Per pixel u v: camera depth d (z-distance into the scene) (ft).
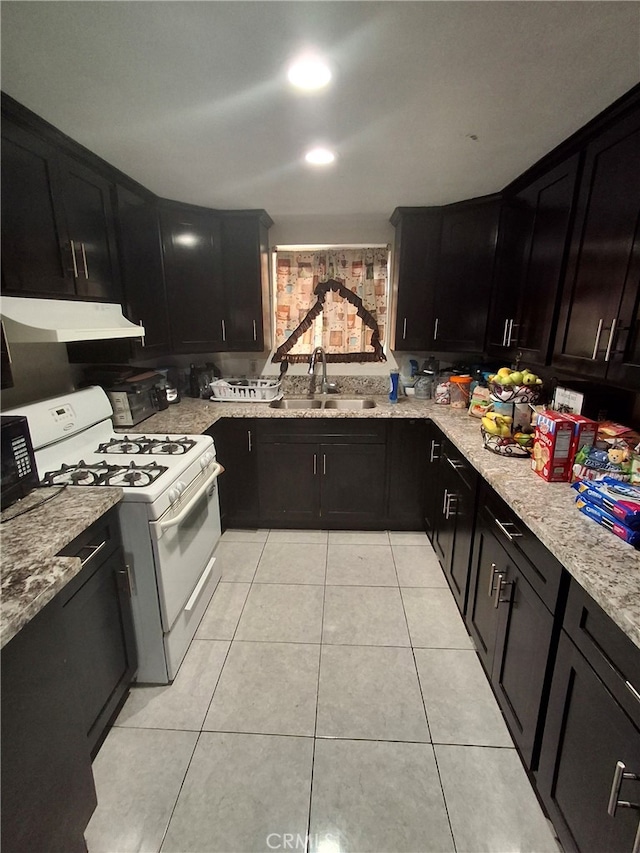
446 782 4.21
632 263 4.09
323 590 7.23
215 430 8.56
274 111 4.55
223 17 3.11
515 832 3.79
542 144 5.38
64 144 5.12
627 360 4.19
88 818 3.56
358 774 4.30
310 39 3.37
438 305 8.63
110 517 4.58
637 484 4.06
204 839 3.77
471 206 7.86
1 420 4.15
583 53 3.57
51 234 4.97
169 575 5.09
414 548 8.58
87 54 3.53
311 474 8.96
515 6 3.02
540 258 6.01
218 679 5.44
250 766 4.38
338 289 9.88
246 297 8.96
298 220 9.52
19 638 2.82
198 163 6.02
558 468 4.62
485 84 4.04
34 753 2.92
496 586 4.85
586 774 3.07
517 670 4.29
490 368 9.00
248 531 9.35
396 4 2.99
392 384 9.23
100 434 6.39
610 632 2.82
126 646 4.96
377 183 6.93
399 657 5.77
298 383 10.32
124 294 6.64
